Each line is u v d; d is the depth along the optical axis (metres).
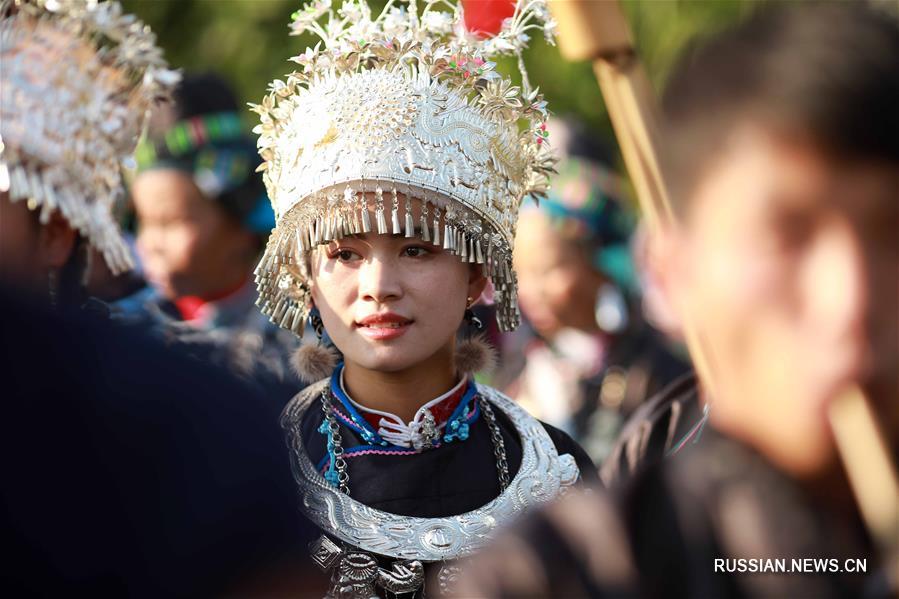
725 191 1.76
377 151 4.09
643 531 1.93
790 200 1.73
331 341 4.60
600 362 7.97
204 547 2.52
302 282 4.45
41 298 2.70
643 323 8.02
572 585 1.95
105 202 3.33
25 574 2.43
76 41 3.29
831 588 1.83
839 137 1.69
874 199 1.71
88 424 2.50
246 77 12.85
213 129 6.57
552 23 4.55
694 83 1.80
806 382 1.76
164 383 2.61
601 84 2.40
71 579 2.43
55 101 3.16
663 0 12.05
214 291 6.58
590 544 1.96
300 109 4.31
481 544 4.04
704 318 1.83
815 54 1.70
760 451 1.85
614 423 7.81
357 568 3.94
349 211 4.05
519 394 8.30
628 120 2.31
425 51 4.29
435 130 4.19
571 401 7.96
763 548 1.85
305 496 4.10
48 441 2.47
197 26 13.13
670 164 1.86
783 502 1.85
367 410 4.27
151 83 3.48
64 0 3.29
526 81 4.53
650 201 2.08
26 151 3.06
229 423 2.64
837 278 1.72
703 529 1.88
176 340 2.92
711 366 1.90
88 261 3.31
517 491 4.23
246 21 12.98
